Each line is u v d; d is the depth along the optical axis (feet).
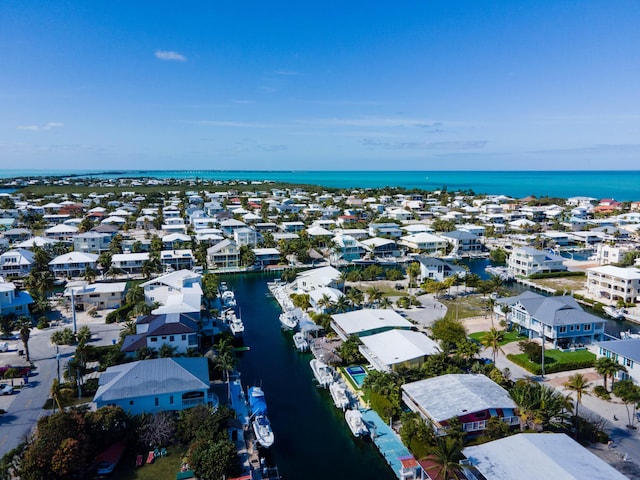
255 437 207.10
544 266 518.37
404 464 183.62
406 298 398.83
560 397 201.87
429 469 174.09
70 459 167.53
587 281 454.40
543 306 315.17
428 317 368.48
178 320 285.43
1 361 278.67
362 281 489.67
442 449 165.58
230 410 208.85
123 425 196.13
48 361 280.72
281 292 434.30
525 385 207.82
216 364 258.37
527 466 156.76
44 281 400.47
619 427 207.72
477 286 429.38
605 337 317.63
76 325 335.26
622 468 177.68
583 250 647.97
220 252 559.38
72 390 234.79
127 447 194.80
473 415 196.85
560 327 297.94
